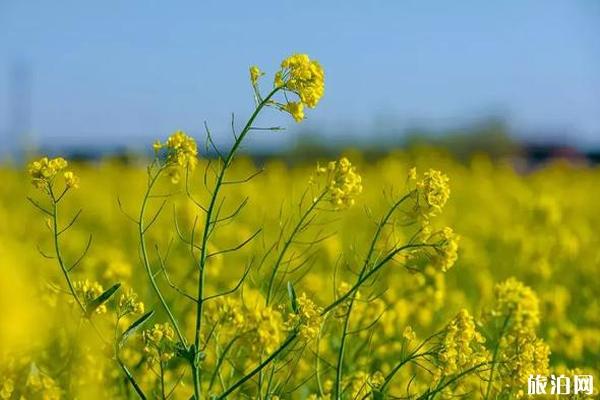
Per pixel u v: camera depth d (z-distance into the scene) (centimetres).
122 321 609
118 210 1559
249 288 752
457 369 530
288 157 2928
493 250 1466
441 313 940
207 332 591
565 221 1703
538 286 1118
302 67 464
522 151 3906
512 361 532
